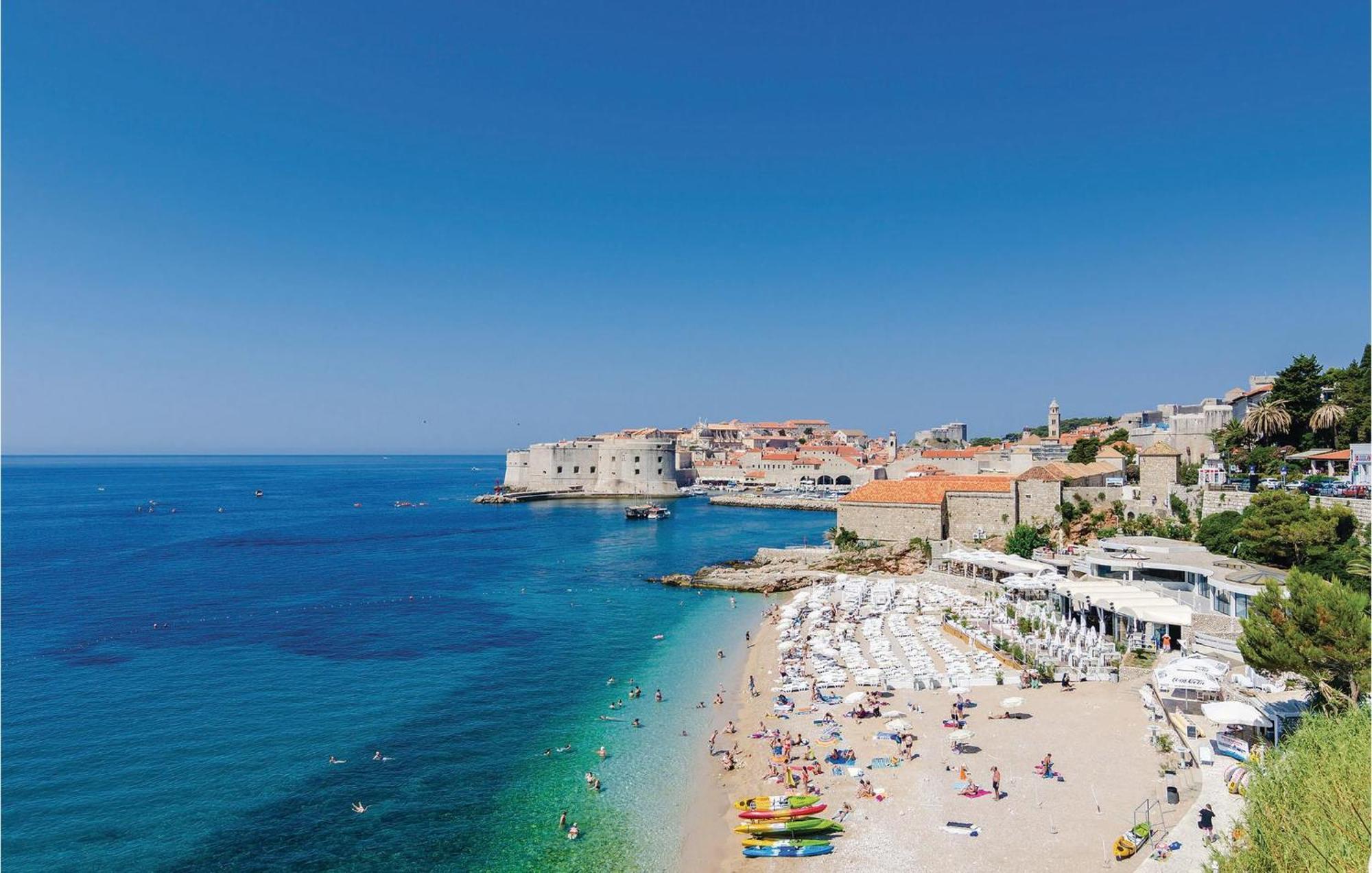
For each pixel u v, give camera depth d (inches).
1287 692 1366.9
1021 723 1466.5
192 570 3846.0
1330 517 1983.3
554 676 2071.9
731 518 6663.4
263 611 2888.8
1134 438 5521.7
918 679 1759.4
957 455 6294.3
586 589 3353.8
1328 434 3137.3
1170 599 1951.3
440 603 3038.9
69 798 1353.3
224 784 1407.5
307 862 1152.8
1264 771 851.4
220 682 2007.9
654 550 4616.1
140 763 1502.2
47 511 7411.4
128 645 2386.8
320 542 5009.8
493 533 5492.1
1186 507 2940.5
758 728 1622.8
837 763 1379.2
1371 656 1089.4
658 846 1180.5
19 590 3309.5
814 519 6589.6
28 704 1834.4
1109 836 1040.2
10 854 1173.1
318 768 1478.8
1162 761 1244.5
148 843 1206.3
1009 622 2192.4
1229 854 804.6
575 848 1181.1
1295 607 1189.1
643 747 1568.7
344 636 2503.7
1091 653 1815.9
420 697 1897.1
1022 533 3011.8
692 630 2598.4
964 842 1064.2
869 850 1073.5
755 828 1148.5
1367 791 677.3
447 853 1174.3
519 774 1449.3
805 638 2305.6
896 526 3550.7
